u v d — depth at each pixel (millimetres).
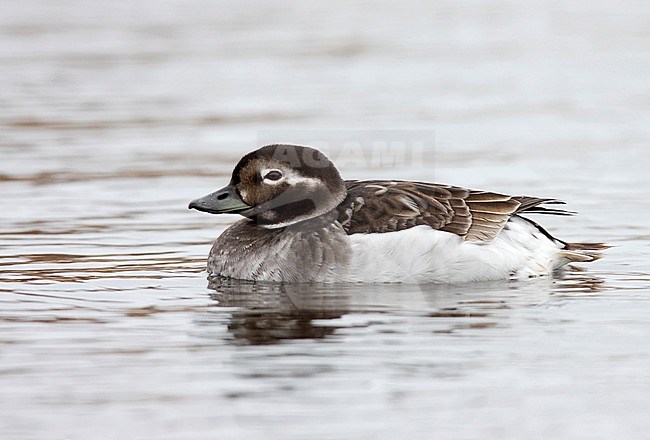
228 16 37938
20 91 27016
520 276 13508
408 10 39969
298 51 32375
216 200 13844
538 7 40656
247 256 13672
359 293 12883
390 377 10258
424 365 10562
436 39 34594
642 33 35406
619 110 25359
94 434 9172
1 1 39250
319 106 25703
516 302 12547
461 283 13281
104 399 9828
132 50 31984
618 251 15008
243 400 9781
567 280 13531
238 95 26938
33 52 31438
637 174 19625
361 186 13938
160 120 24422
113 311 12328
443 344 11125
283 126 23641
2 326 11789
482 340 11234
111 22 36219
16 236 15922
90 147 21984
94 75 28828
